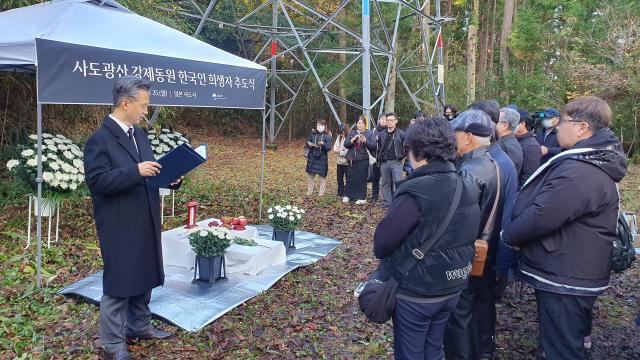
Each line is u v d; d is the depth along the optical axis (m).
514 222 2.73
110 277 3.27
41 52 4.30
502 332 4.18
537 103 18.27
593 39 15.80
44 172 5.58
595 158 2.56
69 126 8.95
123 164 3.18
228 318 4.23
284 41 18.67
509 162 3.24
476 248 2.95
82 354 3.54
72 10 5.19
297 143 20.58
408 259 2.38
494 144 3.32
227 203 8.91
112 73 4.83
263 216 8.11
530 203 2.75
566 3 19.72
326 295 4.87
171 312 4.18
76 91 4.55
